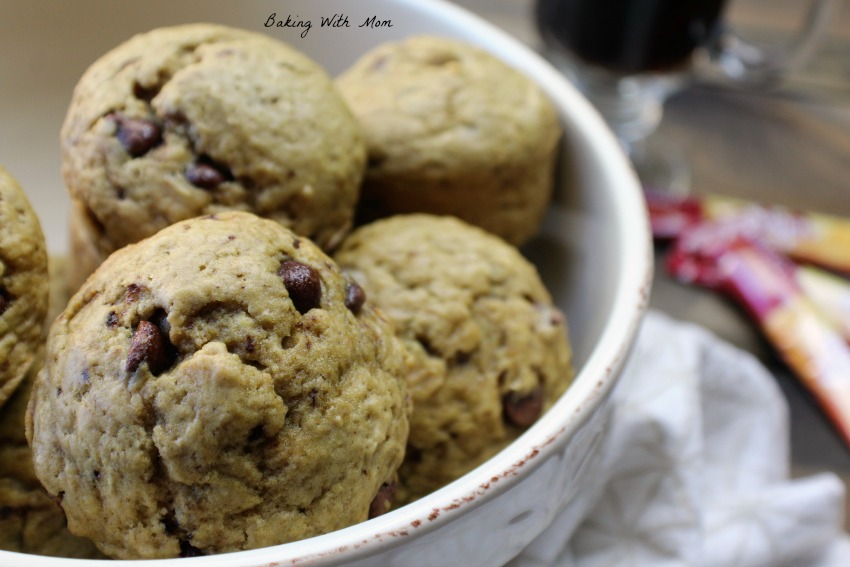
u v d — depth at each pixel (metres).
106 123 0.31
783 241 0.48
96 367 0.27
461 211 0.36
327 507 0.27
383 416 0.28
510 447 0.28
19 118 0.34
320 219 0.32
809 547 0.39
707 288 0.47
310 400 0.27
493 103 0.36
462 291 0.32
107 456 0.27
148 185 0.31
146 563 0.25
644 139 0.54
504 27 0.60
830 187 0.53
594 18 0.49
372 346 0.29
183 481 0.26
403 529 0.26
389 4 0.39
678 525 0.37
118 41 0.35
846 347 0.44
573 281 0.37
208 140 0.31
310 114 0.32
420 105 0.36
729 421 0.42
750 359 0.42
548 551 0.35
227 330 0.27
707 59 0.57
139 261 0.28
